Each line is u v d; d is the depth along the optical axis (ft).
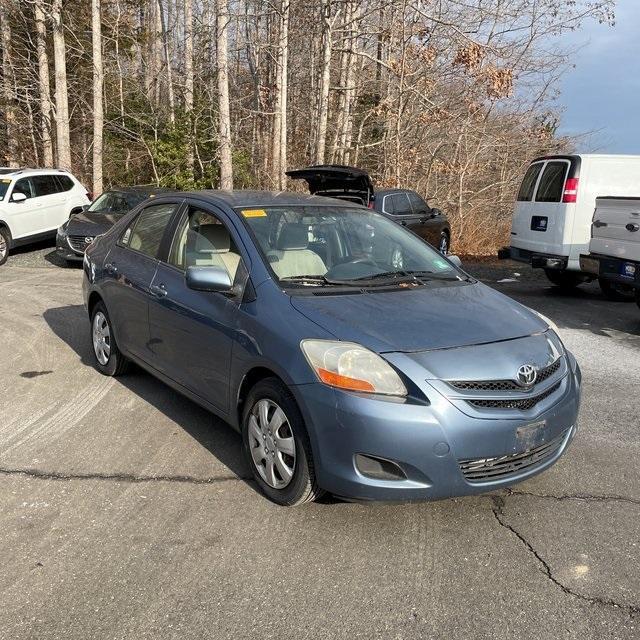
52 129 83.76
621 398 18.29
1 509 11.66
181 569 9.95
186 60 71.77
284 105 65.98
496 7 56.39
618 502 12.21
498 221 59.41
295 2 66.54
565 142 61.16
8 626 8.68
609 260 26.89
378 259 14.70
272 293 12.37
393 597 9.37
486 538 10.93
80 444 14.40
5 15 75.41
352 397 10.34
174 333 14.65
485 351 11.07
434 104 55.93
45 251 49.06
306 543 10.68
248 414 12.39
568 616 9.04
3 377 19.01
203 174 70.03
